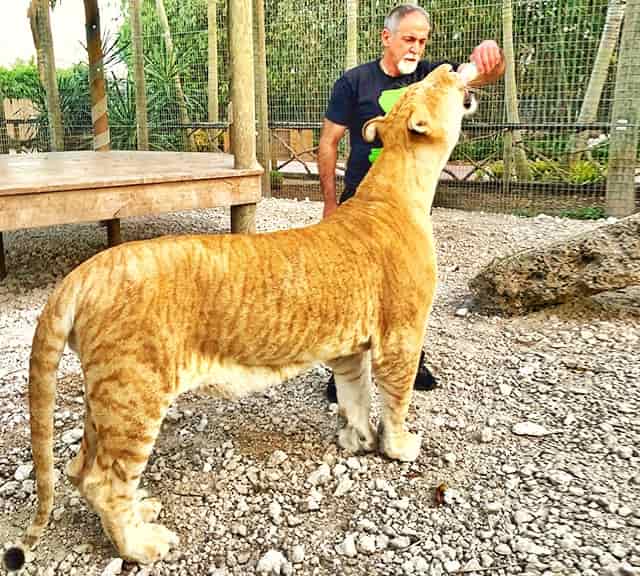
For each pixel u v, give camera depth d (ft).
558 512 9.32
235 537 9.09
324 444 11.31
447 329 16.60
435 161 10.18
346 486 10.05
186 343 8.09
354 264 9.16
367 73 12.45
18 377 14.05
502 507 9.50
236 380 8.75
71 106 50.01
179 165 23.40
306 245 9.00
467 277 21.09
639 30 27.35
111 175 19.67
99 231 28.17
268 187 36.73
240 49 20.70
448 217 30.27
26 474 10.43
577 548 8.55
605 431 11.39
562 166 34.19
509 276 16.99
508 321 16.97
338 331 9.15
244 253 8.55
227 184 21.34
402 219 9.84
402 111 10.12
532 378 13.57
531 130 32.89
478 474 10.38
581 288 16.57
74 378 13.98
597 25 34.09
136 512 8.64
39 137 51.26
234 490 10.09
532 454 10.84
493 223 28.63
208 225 29.40
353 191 12.69
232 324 8.35
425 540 8.93
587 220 28.99
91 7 32.14
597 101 32.45
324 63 38.45
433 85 10.18
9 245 25.88
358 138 12.60
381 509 9.61
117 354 7.65
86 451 8.52
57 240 26.53
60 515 9.52
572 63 34.58
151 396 7.81
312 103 39.40
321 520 9.41
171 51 45.52
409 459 10.70
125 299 7.70
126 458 7.92
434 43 36.06
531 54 35.35
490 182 34.68
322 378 13.96
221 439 11.50
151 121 45.70
